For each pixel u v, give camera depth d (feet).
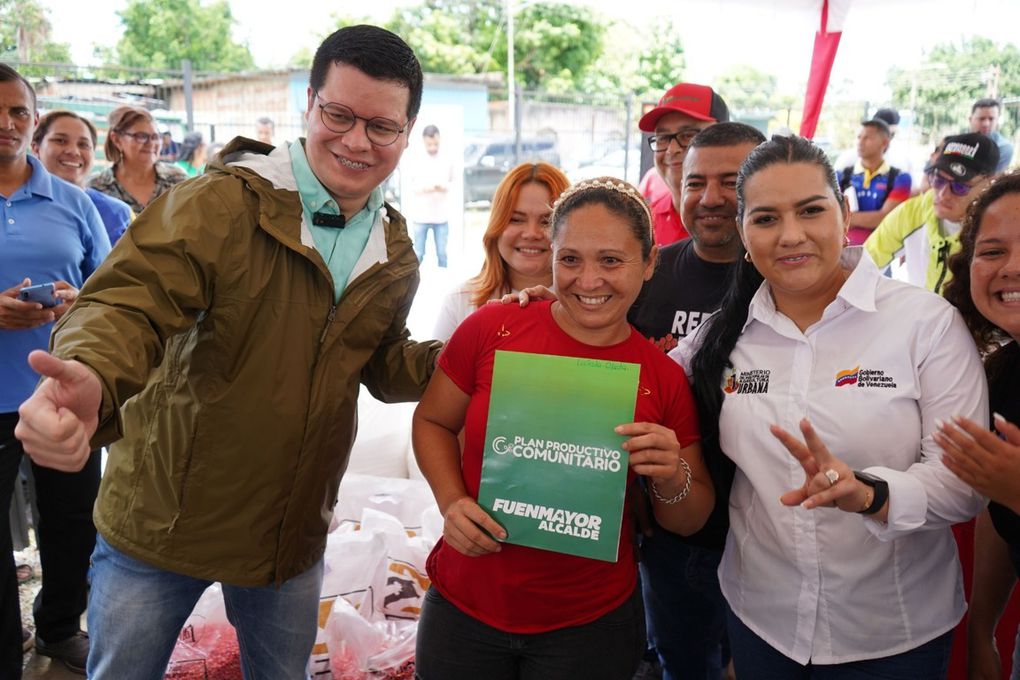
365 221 5.73
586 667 5.24
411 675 7.98
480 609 5.31
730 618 5.72
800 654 5.20
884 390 4.87
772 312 5.25
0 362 8.30
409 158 32.78
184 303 4.95
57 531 8.93
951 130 47.50
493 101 56.90
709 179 6.90
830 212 4.89
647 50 83.30
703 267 7.22
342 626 8.04
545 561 5.14
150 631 5.57
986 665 6.26
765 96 85.92
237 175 5.23
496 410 5.13
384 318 5.77
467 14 80.69
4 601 8.16
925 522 4.58
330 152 5.25
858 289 4.94
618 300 5.02
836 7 18.28
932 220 13.83
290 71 41.50
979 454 4.24
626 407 4.93
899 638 5.04
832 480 4.32
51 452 3.71
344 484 10.55
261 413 5.32
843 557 5.00
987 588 6.24
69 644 9.21
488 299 7.96
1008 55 54.49
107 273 4.76
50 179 9.25
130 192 15.16
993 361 5.49
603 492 4.94
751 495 5.44
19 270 8.75
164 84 39.27
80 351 4.16
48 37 74.69
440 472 5.46
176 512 5.34
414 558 9.17
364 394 11.78
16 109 8.71
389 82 5.12
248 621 6.09
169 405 5.35
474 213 44.60
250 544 5.47
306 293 5.37
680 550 6.95
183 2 81.41
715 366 5.46
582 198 4.99
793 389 5.11
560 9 80.02
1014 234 4.80
